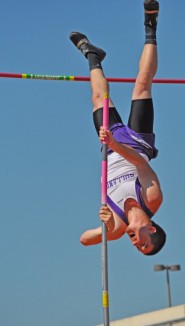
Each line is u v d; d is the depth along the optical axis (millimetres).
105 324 12930
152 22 15375
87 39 16172
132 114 15117
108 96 14117
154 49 15289
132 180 14289
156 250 14008
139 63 15344
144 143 14906
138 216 13961
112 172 14477
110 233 14094
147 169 14172
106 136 13797
